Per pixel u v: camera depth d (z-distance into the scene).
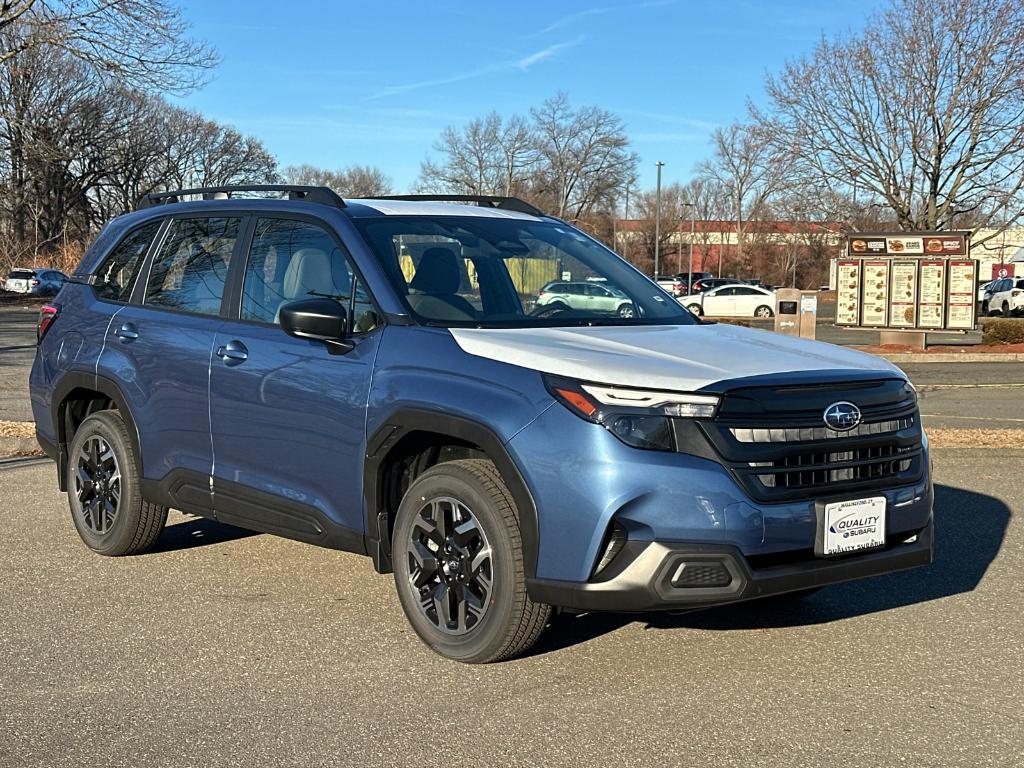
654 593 3.84
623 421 3.88
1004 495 7.77
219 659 4.45
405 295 4.69
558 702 3.99
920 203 31.89
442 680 4.21
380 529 4.61
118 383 5.79
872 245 24.72
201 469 5.37
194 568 5.84
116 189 76.81
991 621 5.02
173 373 5.48
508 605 4.13
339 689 4.12
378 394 4.50
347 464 4.66
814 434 4.04
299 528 4.96
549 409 3.99
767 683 4.20
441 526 4.38
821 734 3.72
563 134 94.81
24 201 61.53
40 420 6.48
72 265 57.16
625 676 4.26
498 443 4.06
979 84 29.59
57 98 47.66
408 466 4.71
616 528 3.89
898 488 4.30
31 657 4.47
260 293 5.27
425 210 5.33
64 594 5.36
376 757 3.53
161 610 5.11
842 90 31.88
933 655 4.55
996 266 69.50
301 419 4.85
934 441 9.69
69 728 3.76
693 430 3.89
